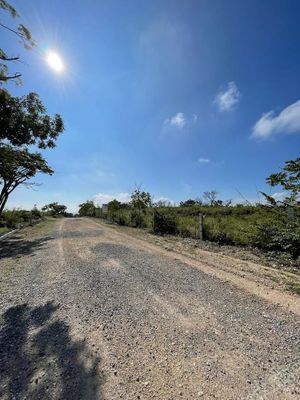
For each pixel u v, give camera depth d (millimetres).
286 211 6945
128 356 2500
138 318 3314
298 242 6367
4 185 15555
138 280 4914
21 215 23922
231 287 4422
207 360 2414
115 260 6664
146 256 7133
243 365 2334
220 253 7391
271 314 3361
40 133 13242
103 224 20609
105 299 3984
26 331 3061
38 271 5781
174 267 5855
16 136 12484
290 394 1979
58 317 3408
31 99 12539
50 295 4238
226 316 3324
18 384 2133
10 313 3602
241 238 8273
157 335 2885
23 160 13352
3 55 4969
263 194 7141
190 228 11102
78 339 2834
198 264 6109
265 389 2033
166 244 9156
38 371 2299
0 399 1973
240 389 2033
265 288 4336
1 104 10664
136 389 2049
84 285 4680
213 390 2025
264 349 2582
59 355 2541
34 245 9773
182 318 3293
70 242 10133
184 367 2318
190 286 4516
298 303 3703
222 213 16250
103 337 2863
